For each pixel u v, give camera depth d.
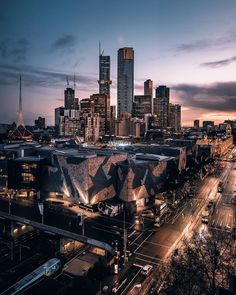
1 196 177.25
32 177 171.62
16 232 128.62
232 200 174.00
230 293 55.53
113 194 156.62
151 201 166.62
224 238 93.00
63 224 125.62
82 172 148.62
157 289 78.31
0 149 197.75
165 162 179.62
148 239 112.31
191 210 151.62
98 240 109.25
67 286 77.06
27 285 80.25
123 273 88.31
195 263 74.62
